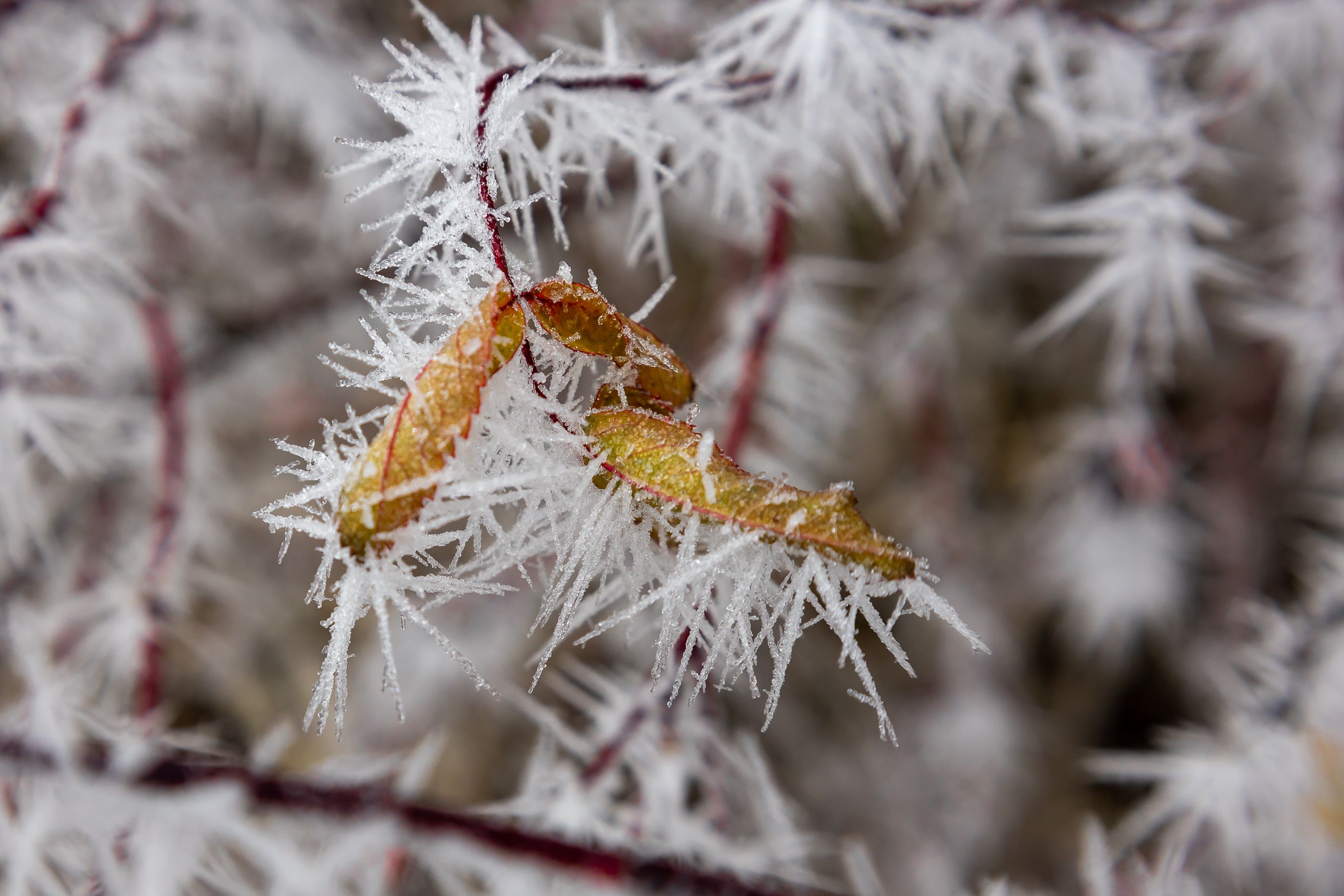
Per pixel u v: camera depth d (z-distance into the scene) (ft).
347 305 1.22
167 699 1.34
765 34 0.73
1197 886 0.81
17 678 1.01
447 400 0.58
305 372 1.35
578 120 0.70
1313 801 0.87
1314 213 1.25
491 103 0.63
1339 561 0.99
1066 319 1.00
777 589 0.59
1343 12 0.94
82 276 0.86
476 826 0.74
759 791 0.87
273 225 1.33
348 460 0.59
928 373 1.47
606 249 1.20
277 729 0.75
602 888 0.74
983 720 1.50
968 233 1.37
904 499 1.53
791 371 0.93
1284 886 1.08
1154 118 0.87
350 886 0.83
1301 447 1.47
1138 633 1.57
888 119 0.76
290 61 1.02
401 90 0.66
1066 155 1.00
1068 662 1.64
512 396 0.59
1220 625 1.51
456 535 0.59
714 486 0.58
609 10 0.72
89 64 0.87
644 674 0.79
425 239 0.61
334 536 0.58
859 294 1.45
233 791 0.73
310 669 1.42
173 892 0.72
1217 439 1.53
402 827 0.73
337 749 1.36
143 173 0.87
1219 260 0.93
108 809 0.72
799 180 0.84
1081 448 1.43
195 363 1.17
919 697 1.54
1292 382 1.44
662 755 0.77
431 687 1.30
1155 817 0.95
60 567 1.10
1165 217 0.90
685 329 1.26
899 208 1.35
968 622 1.49
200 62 0.94
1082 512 1.46
